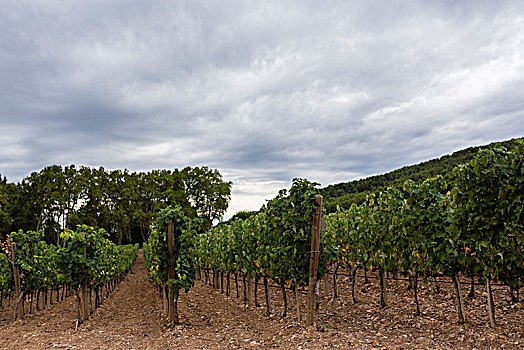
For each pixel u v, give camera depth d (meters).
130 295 11.35
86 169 38.78
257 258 7.67
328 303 7.61
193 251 6.96
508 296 6.31
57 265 7.25
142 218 39.41
